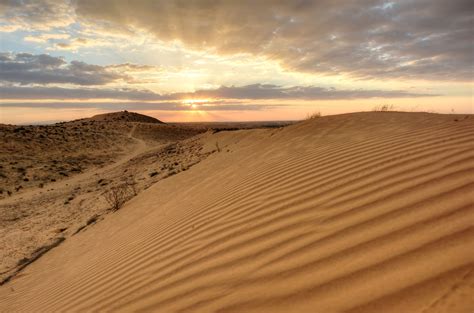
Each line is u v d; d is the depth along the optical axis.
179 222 4.23
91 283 3.50
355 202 2.72
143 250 3.74
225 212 3.73
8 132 32.97
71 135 39.06
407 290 1.45
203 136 30.41
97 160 26.92
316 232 2.40
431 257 1.64
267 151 7.20
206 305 1.92
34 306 3.73
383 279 1.59
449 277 1.45
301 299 1.65
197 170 9.56
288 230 2.61
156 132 56.41
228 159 8.95
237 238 2.82
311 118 9.11
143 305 2.28
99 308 2.62
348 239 2.13
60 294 3.69
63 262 5.56
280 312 1.60
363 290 1.56
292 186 3.76
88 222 8.51
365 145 4.72
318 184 3.53
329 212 2.69
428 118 6.13
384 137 4.96
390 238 1.97
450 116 5.97
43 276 5.17
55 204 12.41
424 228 1.96
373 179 3.17
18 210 12.09
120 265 3.62
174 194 7.22
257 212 3.30
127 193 10.89
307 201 3.12
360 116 7.72
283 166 4.97
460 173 2.71
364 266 1.76
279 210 3.13
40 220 10.24
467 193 2.28
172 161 18.88
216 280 2.20
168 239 3.69
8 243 8.19
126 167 21.52
